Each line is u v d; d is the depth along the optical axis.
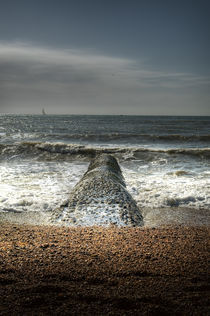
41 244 3.98
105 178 7.63
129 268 3.22
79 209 6.02
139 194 7.78
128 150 15.95
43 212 6.37
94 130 35.44
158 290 2.72
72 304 2.45
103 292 2.67
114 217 5.56
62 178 10.08
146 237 4.45
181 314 2.32
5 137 24.50
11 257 3.46
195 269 3.23
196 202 7.13
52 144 16.78
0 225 5.36
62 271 3.11
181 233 4.77
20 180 9.57
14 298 2.52
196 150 15.42
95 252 3.71
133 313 2.33
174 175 10.53
